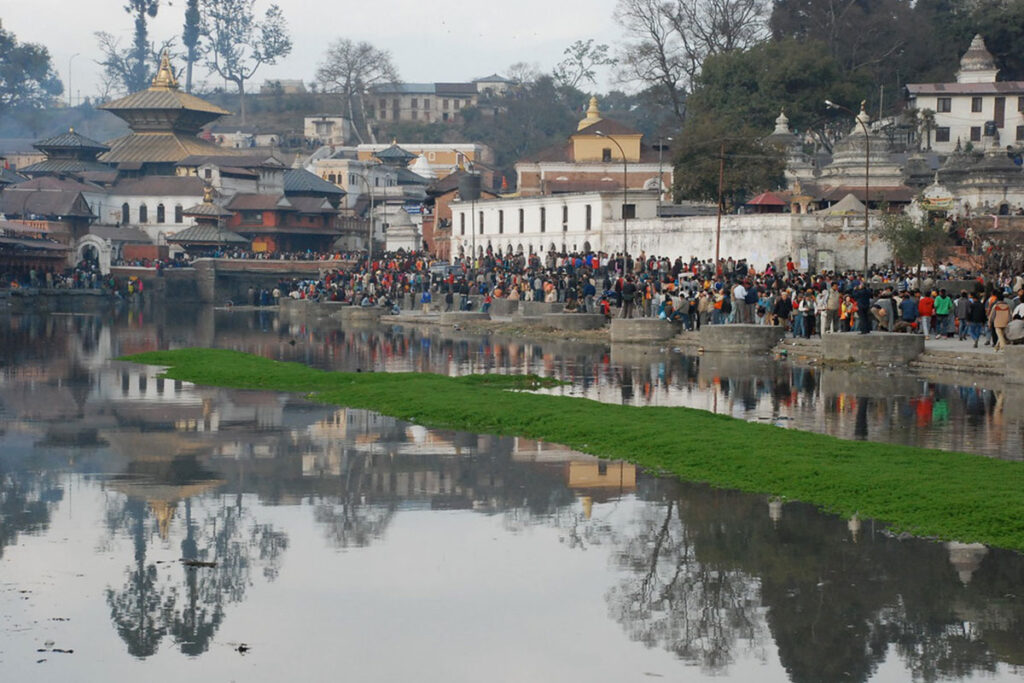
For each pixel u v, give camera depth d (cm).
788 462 3778
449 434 4656
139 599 2669
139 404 5584
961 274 11219
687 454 4025
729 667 2305
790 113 19162
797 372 6950
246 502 3503
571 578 2805
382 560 2948
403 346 9812
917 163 17788
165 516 3344
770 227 14038
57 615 2566
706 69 19825
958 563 2838
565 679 2262
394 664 2323
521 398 5491
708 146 15975
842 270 13862
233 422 4997
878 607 2584
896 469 3638
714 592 2692
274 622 2533
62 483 3744
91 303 19125
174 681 2238
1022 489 3328
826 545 2992
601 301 11350
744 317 9050
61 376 6850
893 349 7162
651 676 2270
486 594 2700
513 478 3800
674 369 7262
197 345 9944
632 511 3359
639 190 16688
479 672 2291
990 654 2352
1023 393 5769
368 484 3734
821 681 2241
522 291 13125
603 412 4975
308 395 5944
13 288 17538
